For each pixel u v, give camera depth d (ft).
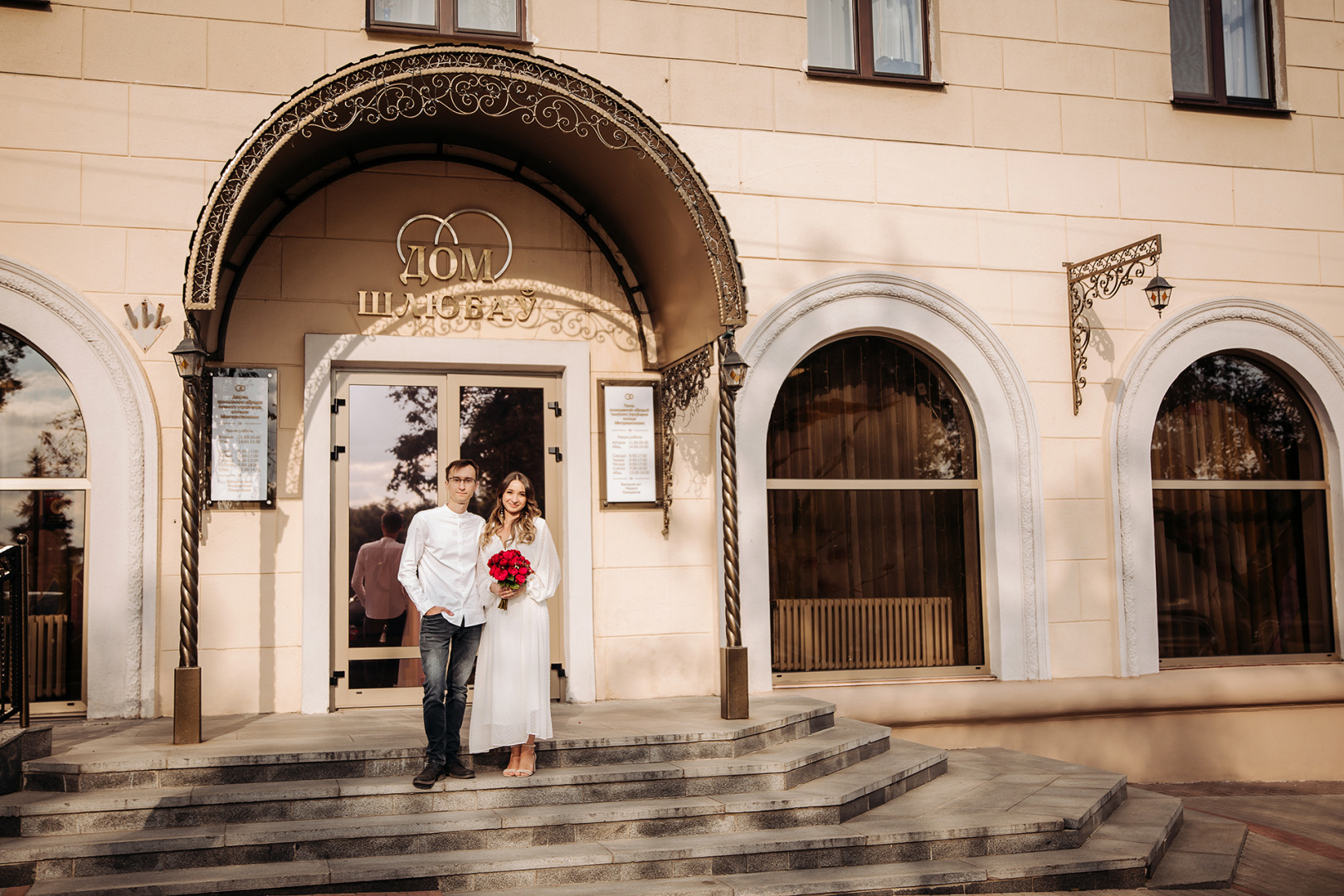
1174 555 30.37
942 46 29.12
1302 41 31.53
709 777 19.40
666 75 27.02
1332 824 24.14
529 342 26.30
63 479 23.16
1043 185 29.43
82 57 23.35
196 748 18.88
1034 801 20.92
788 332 27.32
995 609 28.30
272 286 24.82
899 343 29.01
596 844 17.79
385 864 16.51
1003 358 28.60
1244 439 31.14
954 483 28.91
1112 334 29.50
